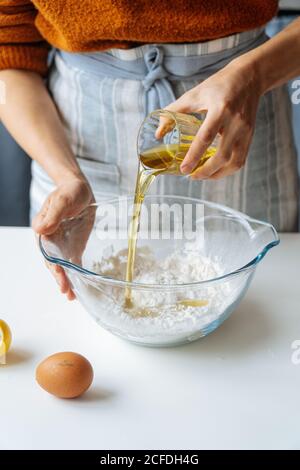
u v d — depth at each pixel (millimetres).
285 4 2186
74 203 1106
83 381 905
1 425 874
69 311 1119
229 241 1170
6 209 2223
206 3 1168
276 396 932
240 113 1007
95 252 1187
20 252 1296
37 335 1053
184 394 934
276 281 1213
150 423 879
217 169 1025
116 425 876
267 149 1380
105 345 1037
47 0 1169
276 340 1055
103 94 1312
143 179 1061
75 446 841
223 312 1004
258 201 1410
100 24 1183
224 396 931
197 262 1176
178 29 1185
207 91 1008
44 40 1410
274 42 1102
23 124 1294
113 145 1362
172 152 1006
